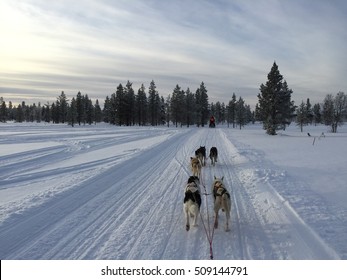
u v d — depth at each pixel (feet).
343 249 22.33
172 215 30.35
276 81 177.17
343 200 34.09
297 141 117.91
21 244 23.89
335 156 70.33
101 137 117.50
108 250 23.07
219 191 27.20
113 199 35.32
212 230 26.68
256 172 48.19
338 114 245.86
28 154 67.21
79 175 46.70
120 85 289.94
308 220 27.84
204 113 337.72
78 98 333.62
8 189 39.19
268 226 27.43
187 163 58.95
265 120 181.37
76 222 28.30
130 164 56.75
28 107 528.22
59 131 157.58
